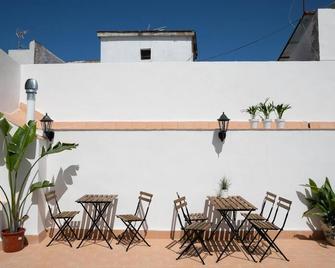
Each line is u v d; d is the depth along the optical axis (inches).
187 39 593.9
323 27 365.1
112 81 340.5
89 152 285.1
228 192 279.9
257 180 281.7
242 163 282.7
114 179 283.3
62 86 340.8
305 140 283.3
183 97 338.3
